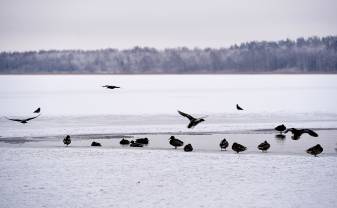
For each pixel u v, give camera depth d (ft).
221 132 135.13
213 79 606.96
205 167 82.99
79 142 117.08
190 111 195.72
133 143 109.29
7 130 139.85
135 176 76.74
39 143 115.14
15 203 62.28
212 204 61.52
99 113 189.47
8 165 85.30
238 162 87.10
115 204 61.82
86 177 76.18
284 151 101.35
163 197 64.90
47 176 76.95
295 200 62.95
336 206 60.49
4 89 368.48
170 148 106.73
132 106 219.82
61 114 185.98
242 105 220.84
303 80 540.11
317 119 168.04
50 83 486.38
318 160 88.69
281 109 202.39
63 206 61.05
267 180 73.51
